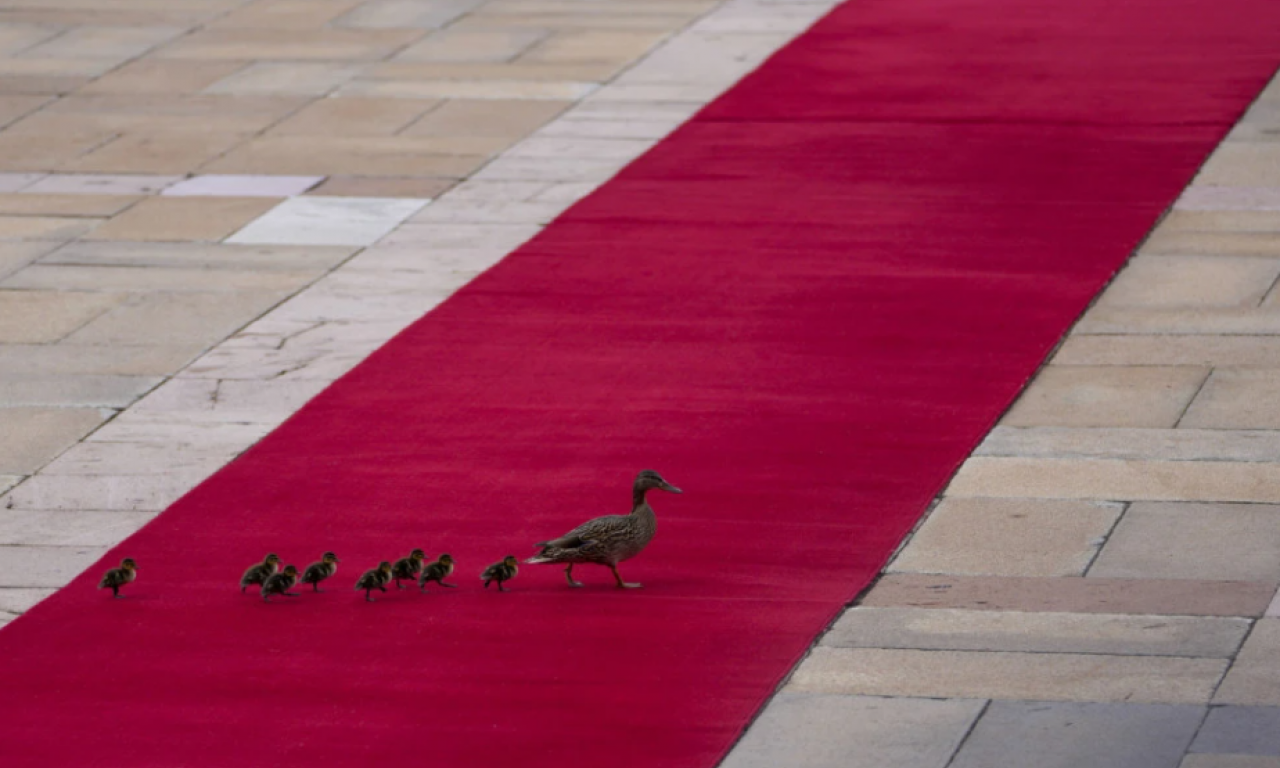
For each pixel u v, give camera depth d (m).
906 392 18.11
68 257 23.16
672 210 24.08
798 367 18.80
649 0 36.69
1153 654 12.79
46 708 12.50
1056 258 21.86
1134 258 21.86
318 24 35.53
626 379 18.64
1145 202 23.73
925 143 26.48
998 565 14.42
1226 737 11.59
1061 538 14.84
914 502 15.66
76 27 35.72
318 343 20.09
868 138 26.84
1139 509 15.34
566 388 18.48
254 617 13.89
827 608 13.75
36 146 28.09
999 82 29.53
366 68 32.16
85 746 11.95
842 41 32.59
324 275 22.27
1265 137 26.23
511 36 34.09
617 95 29.86
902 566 14.48
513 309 20.83
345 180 26.02
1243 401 17.61
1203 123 26.97
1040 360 18.88
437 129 28.38
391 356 19.58
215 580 14.62
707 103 29.08
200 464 17.06
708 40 33.19
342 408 18.25
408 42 33.94
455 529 15.38
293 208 24.84
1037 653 12.88
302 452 17.23
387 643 13.35
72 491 16.58
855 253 22.19
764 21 34.44
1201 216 23.19
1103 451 16.58
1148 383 18.17
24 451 17.52
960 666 12.74
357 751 11.74
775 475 16.25
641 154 26.62
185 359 19.78
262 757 11.71
